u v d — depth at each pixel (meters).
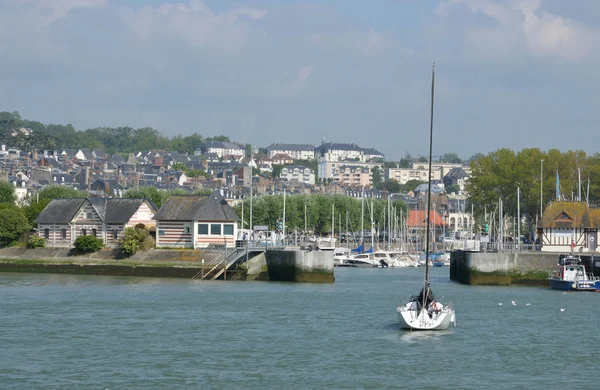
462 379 124.75
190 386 119.38
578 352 143.25
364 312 184.00
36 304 192.50
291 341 149.50
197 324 166.00
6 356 136.00
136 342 147.62
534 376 127.00
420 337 154.75
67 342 147.25
